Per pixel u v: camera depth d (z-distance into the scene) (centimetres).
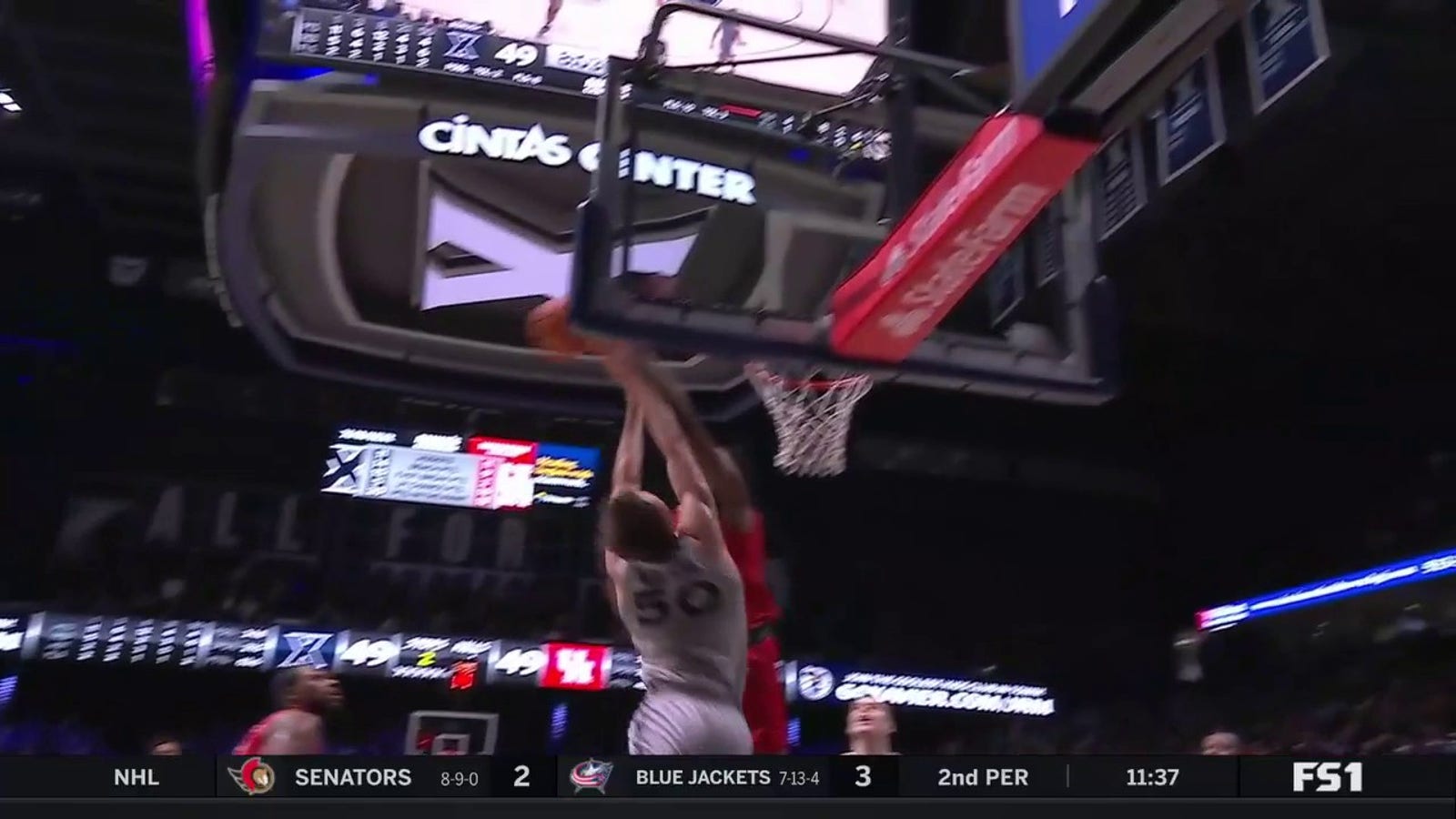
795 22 440
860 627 958
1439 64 531
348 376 655
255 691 802
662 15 334
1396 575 847
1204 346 867
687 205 506
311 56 406
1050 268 386
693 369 626
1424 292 746
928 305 303
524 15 431
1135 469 1043
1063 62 184
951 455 1019
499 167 513
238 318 621
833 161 441
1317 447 931
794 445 425
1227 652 970
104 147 760
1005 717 945
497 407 690
